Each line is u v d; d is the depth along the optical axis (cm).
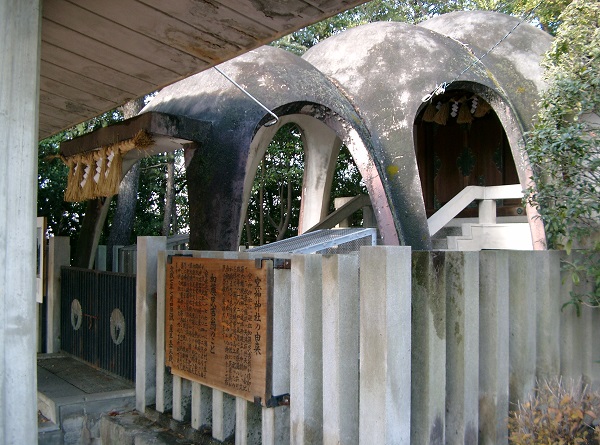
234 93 709
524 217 1123
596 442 411
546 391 436
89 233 897
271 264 412
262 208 1762
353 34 978
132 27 448
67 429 559
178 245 962
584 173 544
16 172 283
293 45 1529
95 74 550
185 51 489
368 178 759
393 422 340
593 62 552
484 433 409
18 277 283
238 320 434
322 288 383
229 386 441
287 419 421
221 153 653
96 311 718
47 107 662
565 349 477
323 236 580
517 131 848
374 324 344
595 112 556
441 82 838
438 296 372
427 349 367
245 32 445
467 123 1278
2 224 279
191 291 488
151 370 552
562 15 612
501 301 412
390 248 338
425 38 918
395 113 812
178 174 1892
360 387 355
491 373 408
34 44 291
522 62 929
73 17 435
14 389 280
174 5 411
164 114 612
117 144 645
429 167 1336
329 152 1121
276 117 650
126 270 998
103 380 654
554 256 470
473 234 979
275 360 411
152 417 533
